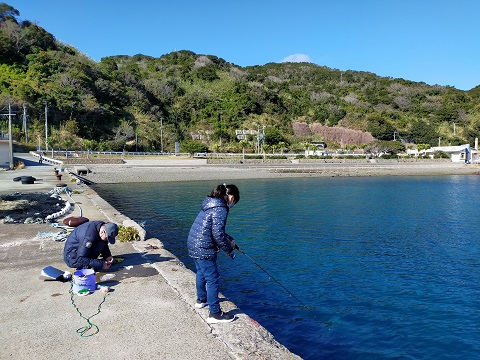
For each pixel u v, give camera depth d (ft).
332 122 409.08
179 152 258.78
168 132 300.61
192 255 15.10
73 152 196.24
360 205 85.92
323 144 342.64
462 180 168.25
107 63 348.59
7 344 12.89
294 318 26.27
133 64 430.61
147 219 66.08
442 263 40.16
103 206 46.70
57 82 260.83
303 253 43.91
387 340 23.48
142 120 298.76
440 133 398.21
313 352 21.79
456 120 418.92
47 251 25.04
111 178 142.00
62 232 30.55
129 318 15.05
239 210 77.66
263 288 32.12
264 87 434.71
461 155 266.36
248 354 12.44
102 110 261.44
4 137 178.81
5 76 244.22
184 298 17.19
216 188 15.44
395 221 65.57
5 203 45.16
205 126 329.52
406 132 388.98
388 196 104.22
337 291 31.65
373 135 386.52
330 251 44.93
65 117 245.24
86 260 19.25
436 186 136.98
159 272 20.86
